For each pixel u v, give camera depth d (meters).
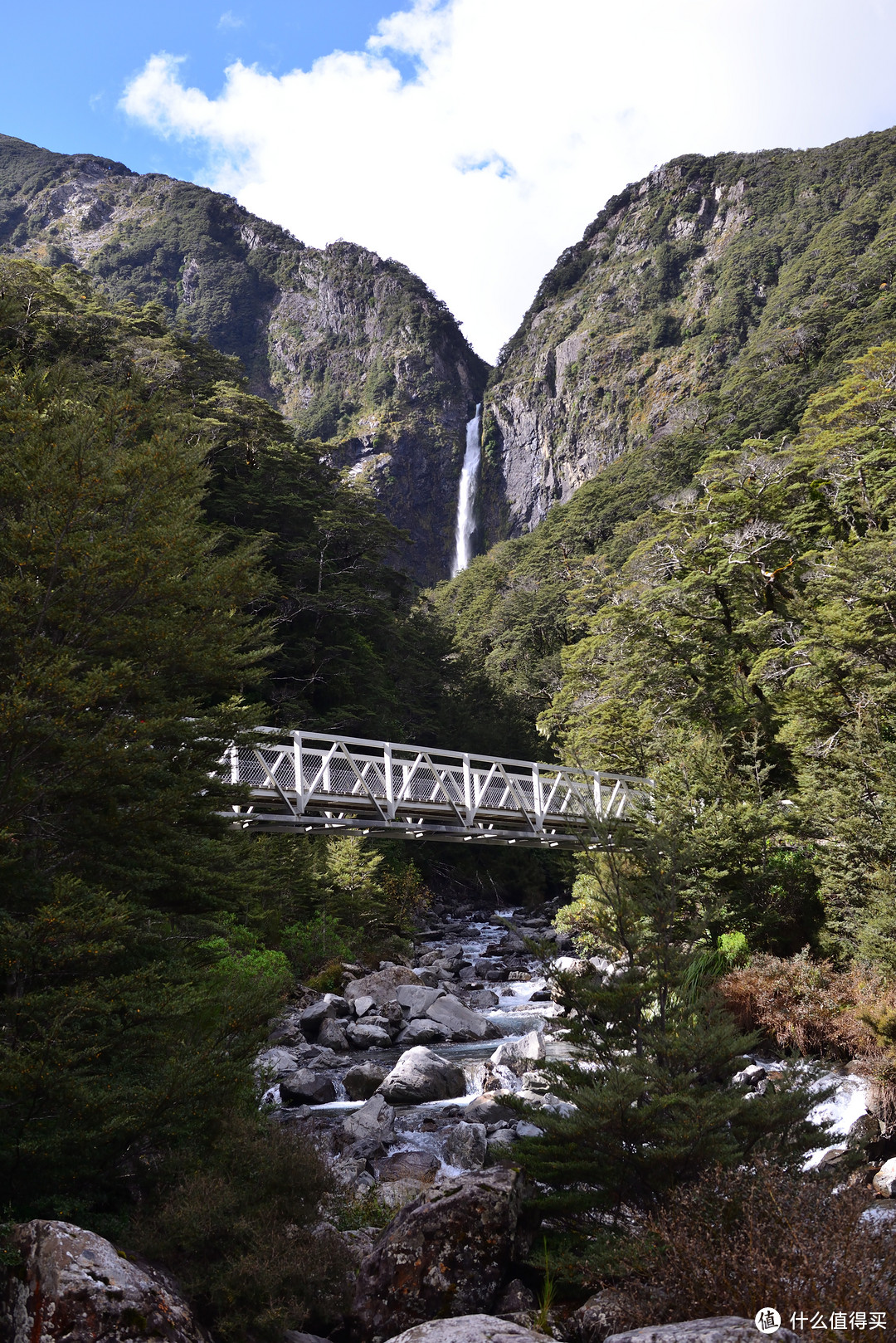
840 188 199.75
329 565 51.59
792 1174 7.10
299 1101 15.16
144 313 72.00
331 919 27.36
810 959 18.64
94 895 8.38
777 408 99.44
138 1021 8.45
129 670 9.16
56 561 9.16
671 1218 6.46
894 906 16.59
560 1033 8.64
